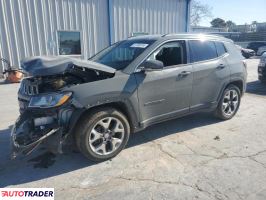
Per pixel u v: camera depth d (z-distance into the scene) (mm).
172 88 4223
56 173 3434
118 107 3830
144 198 2873
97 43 12883
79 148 3502
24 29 11055
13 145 3234
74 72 3576
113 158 3781
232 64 5188
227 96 5281
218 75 4895
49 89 3424
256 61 20438
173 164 3594
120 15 13109
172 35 4430
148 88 3928
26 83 3619
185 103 4512
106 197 2914
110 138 3699
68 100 3268
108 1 12594
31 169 3541
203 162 3637
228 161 3656
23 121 3420
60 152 3320
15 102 7137
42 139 3186
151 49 4066
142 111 3951
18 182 3246
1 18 10555
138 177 3289
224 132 4762
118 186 3111
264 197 2859
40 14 11242
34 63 3361
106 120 3617
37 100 3318
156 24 14367
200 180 3189
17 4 10711
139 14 13656
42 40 11516
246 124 5199
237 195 2893
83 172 3441
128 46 4465
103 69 3584
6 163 3703
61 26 11789
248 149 4043
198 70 4543
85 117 3463
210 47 4922
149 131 4793
